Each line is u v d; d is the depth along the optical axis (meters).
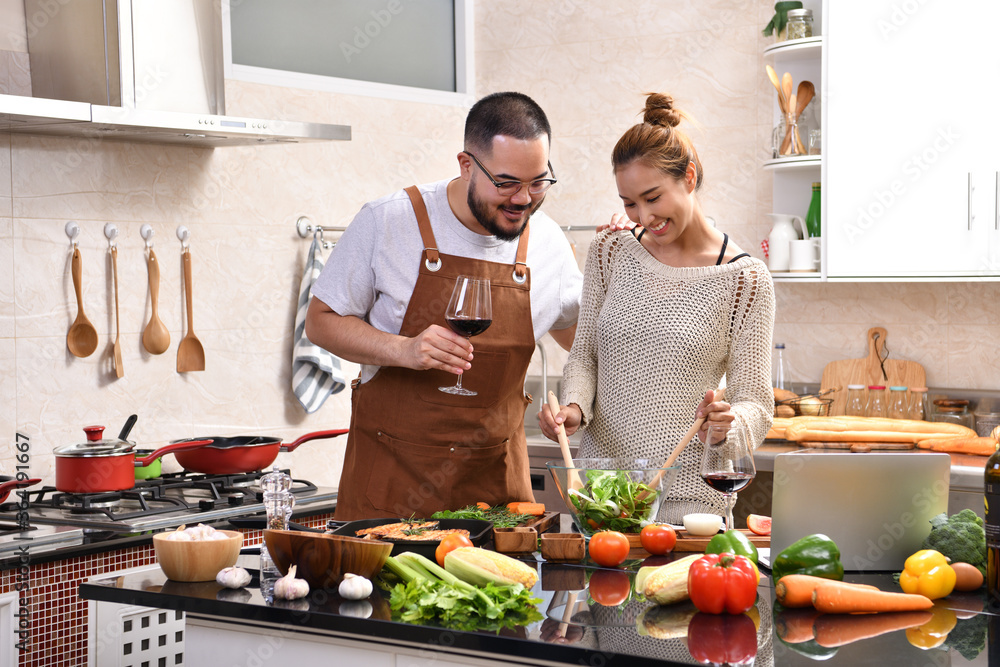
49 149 2.92
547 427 1.99
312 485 3.14
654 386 2.11
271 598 1.49
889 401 3.49
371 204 2.22
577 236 4.14
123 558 2.48
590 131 4.10
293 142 3.17
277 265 3.51
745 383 2.04
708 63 3.85
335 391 3.61
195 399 3.29
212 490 2.84
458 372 1.99
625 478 1.80
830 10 3.32
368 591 1.49
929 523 1.64
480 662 1.33
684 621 1.39
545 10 4.15
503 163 1.93
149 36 2.80
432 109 4.00
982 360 3.47
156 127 2.73
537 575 1.65
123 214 3.09
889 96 3.27
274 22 3.59
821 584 1.43
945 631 1.34
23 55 2.91
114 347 3.07
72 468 2.62
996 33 3.12
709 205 3.89
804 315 3.76
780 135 3.53
